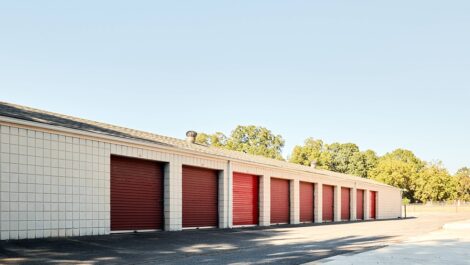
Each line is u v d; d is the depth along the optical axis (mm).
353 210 33594
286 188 25406
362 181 35531
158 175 16375
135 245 11805
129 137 14992
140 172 15539
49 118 13352
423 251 10984
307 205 27578
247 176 21953
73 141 12656
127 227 14812
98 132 13508
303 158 75562
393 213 42719
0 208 10547
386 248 11680
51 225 11789
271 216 23781
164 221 16391
